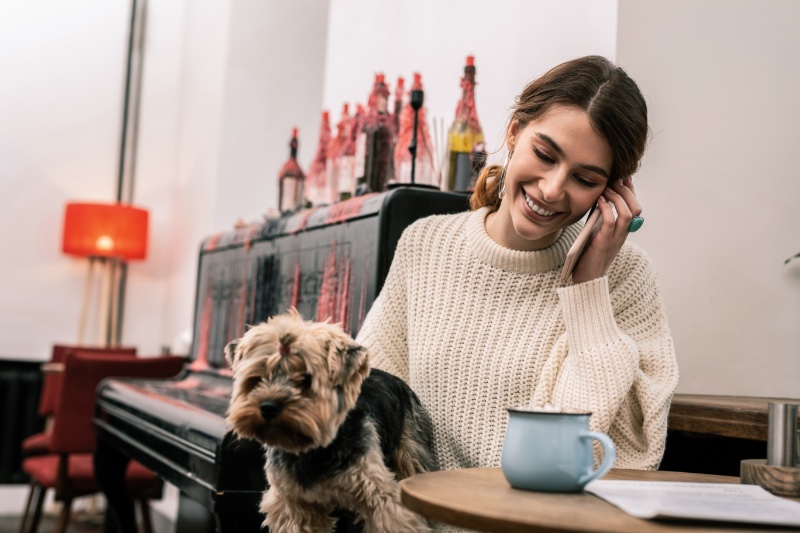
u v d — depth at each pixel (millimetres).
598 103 1212
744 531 807
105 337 5441
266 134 4961
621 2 2135
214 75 5016
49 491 5289
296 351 1102
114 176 5688
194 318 3135
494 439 1384
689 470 1757
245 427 1101
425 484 995
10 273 5363
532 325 1393
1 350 5312
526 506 880
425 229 1557
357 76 3502
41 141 5512
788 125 1982
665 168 2139
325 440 1105
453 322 1459
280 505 1221
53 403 4332
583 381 1237
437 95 2906
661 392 1271
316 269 2154
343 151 2475
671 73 2135
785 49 1993
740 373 2016
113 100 5730
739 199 2041
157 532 4695
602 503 911
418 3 3074
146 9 5859
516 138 1330
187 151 5492
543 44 2402
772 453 1041
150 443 2236
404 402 1354
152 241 5738
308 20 5125
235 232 2879
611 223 1288
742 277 2027
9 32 5488
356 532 1489
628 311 1372
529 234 1306
